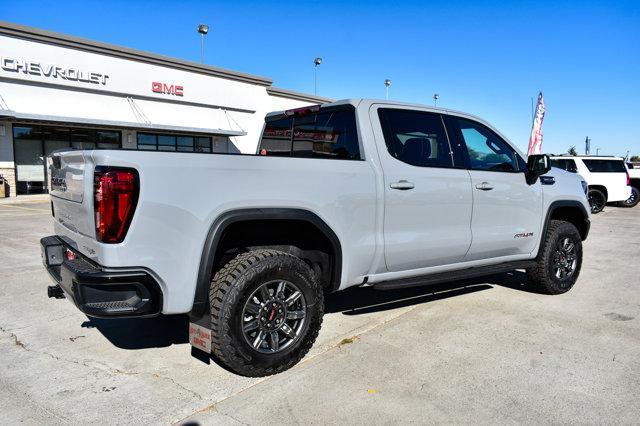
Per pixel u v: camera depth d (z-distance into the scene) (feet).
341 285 12.63
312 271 11.73
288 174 11.38
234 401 10.04
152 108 75.36
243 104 87.92
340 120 14.07
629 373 11.41
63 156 11.37
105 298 9.59
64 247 12.03
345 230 12.39
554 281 17.93
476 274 14.99
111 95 70.49
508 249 16.56
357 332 14.01
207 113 82.94
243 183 10.73
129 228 9.45
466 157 15.39
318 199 11.81
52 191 13.51
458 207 14.75
